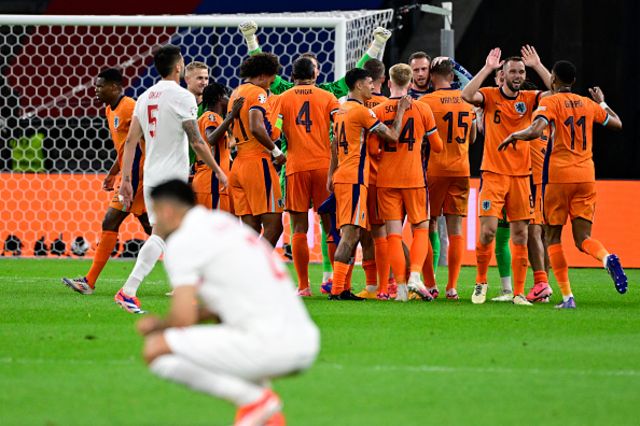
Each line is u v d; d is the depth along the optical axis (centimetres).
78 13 6538
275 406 1611
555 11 6297
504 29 6334
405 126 3522
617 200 5350
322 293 3941
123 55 6250
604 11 6284
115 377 2159
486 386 2114
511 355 2464
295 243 3756
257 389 1614
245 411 1608
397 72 3550
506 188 3525
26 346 2509
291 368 1609
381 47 4122
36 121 6119
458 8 6366
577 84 6331
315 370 2250
